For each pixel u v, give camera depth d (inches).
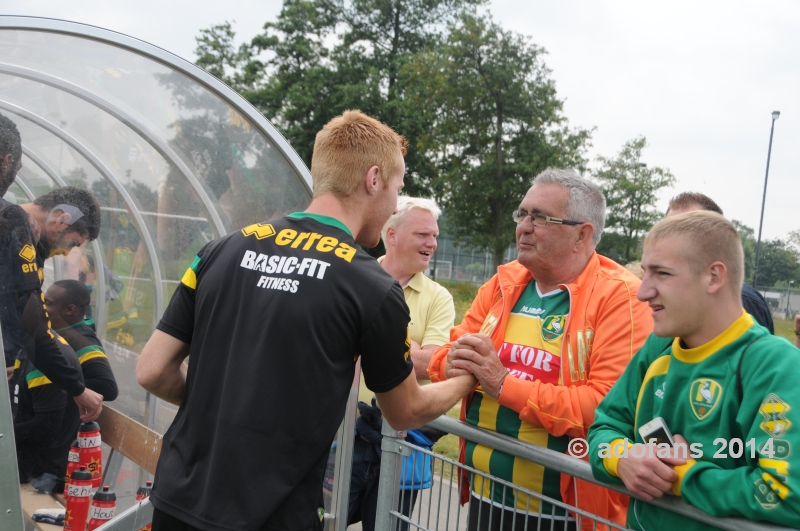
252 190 111.0
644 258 68.7
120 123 102.9
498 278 104.2
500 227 1413.6
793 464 55.1
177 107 106.0
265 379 63.2
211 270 70.4
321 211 71.7
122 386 111.5
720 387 63.9
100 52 97.0
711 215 66.6
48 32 90.6
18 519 75.2
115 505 102.9
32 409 91.7
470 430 90.8
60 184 101.0
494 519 92.4
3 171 83.1
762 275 2185.0
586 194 91.9
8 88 91.5
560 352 90.7
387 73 1444.4
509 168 1397.6
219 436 63.6
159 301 113.7
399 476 98.2
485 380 85.6
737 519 59.3
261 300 65.4
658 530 68.1
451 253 2172.7
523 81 1406.3
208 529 61.9
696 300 64.6
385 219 75.5
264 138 109.7
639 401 72.6
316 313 63.8
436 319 133.0
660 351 73.0
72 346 100.3
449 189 1432.1
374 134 72.6
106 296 108.5
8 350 86.0
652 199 1551.4
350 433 111.5
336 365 64.8
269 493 61.8
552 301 94.3
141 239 109.9
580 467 75.9
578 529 75.0
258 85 1460.4
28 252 88.0
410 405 72.3
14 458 74.6
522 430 91.1
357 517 131.9
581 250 93.4
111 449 105.3
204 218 111.8
